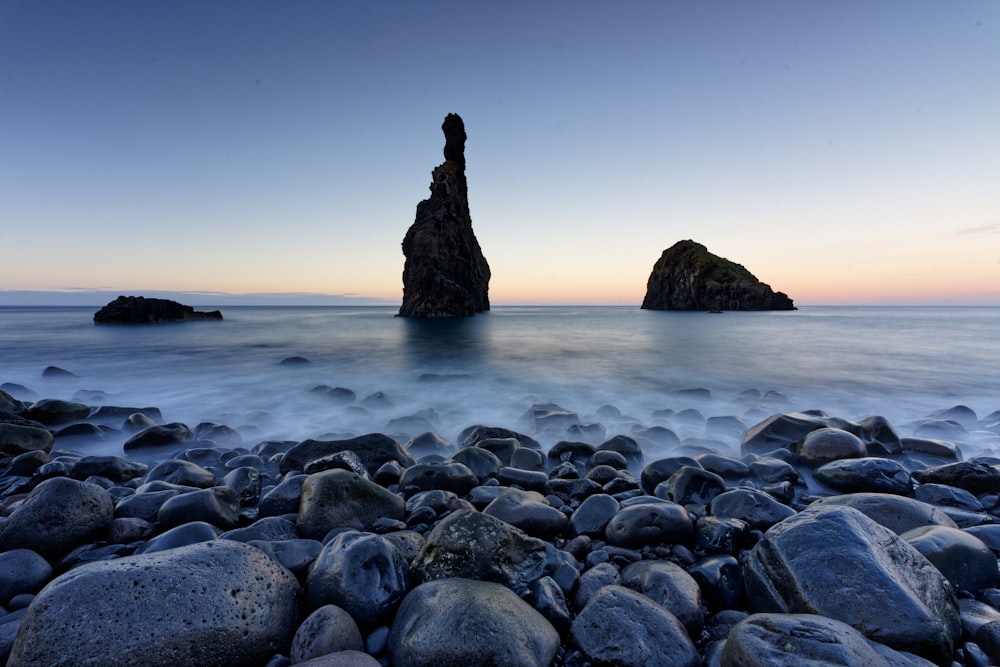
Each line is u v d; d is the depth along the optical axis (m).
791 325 45.81
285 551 3.67
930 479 5.88
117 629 2.54
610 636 2.85
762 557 3.38
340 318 64.06
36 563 3.67
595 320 57.50
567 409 10.95
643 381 14.54
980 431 8.48
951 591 3.07
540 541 3.79
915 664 2.49
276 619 2.97
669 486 5.23
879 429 7.39
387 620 3.14
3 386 12.41
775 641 2.44
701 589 3.47
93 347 24.05
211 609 2.75
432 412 10.05
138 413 9.42
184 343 26.39
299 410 10.82
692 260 100.00
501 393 12.83
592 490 5.59
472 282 67.31
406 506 4.97
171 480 5.73
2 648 2.70
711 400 11.79
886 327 41.81
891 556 3.16
